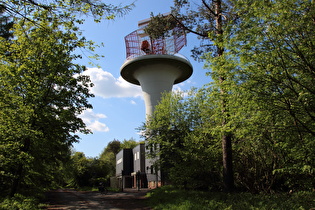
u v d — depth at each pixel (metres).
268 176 12.45
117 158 59.69
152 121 21.97
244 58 8.34
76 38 7.41
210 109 13.78
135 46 36.22
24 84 13.16
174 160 18.81
